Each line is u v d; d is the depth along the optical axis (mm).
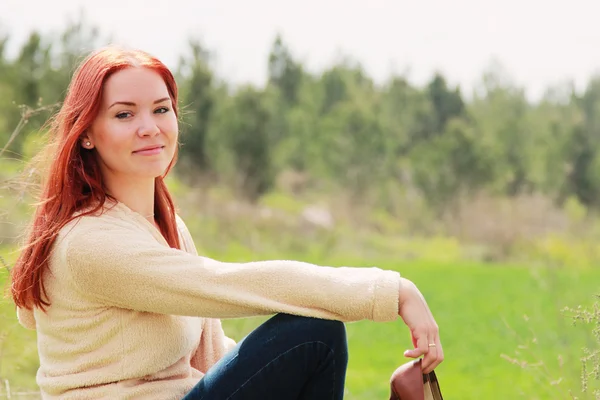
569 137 55000
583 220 44719
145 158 3609
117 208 3633
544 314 20500
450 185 48281
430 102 66562
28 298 3576
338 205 47750
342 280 3402
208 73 48656
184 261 3428
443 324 19797
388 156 53438
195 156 47594
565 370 8383
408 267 32844
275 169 49750
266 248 33250
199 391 3443
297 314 3379
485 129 61781
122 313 3469
